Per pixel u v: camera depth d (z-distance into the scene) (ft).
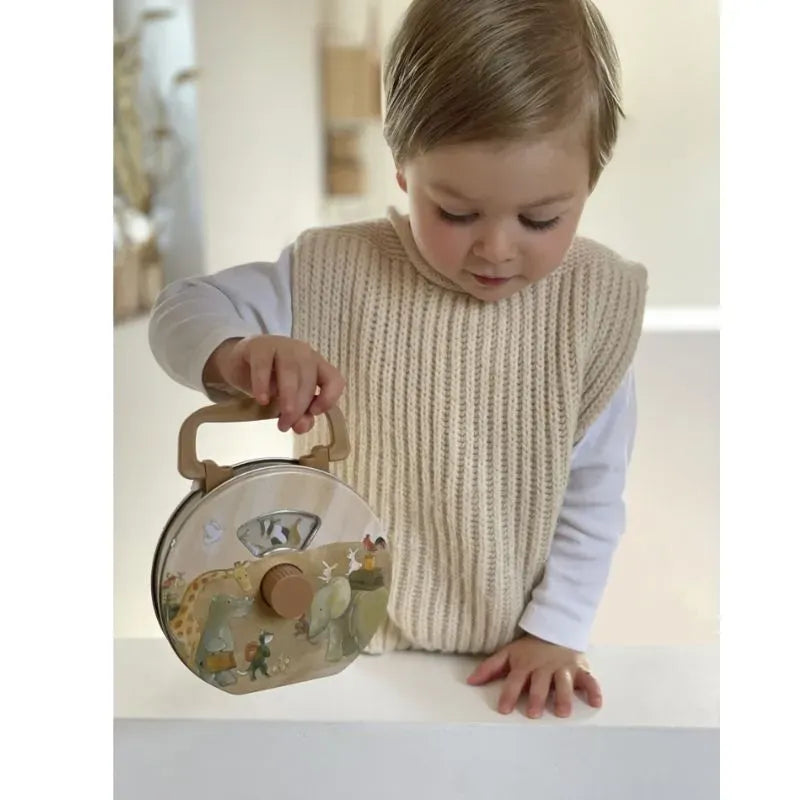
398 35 2.20
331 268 2.54
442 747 2.06
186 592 1.79
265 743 2.04
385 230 2.56
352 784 2.06
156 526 4.00
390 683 2.29
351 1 6.23
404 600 2.51
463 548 2.47
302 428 1.96
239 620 1.84
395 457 2.50
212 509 1.80
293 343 1.99
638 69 4.70
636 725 2.06
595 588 2.52
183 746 2.04
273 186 6.24
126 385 4.20
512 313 2.43
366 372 2.50
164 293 2.49
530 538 2.50
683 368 4.32
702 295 4.98
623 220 4.99
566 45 2.08
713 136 4.83
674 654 2.45
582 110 2.10
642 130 4.83
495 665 2.34
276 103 6.15
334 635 1.94
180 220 5.40
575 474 2.62
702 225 4.95
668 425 4.29
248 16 5.86
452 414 2.45
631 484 4.17
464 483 2.45
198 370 2.17
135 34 5.06
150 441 4.22
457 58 2.00
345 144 6.52
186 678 2.20
